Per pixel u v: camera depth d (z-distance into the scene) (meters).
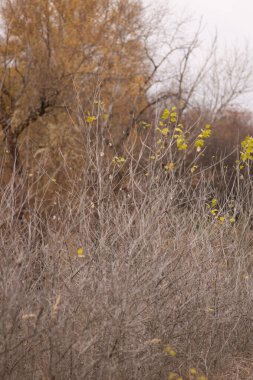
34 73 18.94
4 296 5.29
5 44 19.42
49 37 19.52
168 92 22.14
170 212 7.00
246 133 26.88
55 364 5.31
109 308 5.53
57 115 18.62
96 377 5.61
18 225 6.23
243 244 7.49
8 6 19.58
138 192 7.03
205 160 21.91
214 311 6.84
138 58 20.84
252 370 6.72
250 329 7.25
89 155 6.63
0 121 18.20
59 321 5.36
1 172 6.65
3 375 5.14
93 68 19.53
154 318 6.10
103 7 20.27
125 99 19.33
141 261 6.12
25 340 5.43
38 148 16.08
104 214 6.62
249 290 7.25
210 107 23.12
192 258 6.83
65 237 6.14
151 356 5.85
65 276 6.21
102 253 6.02
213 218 7.38
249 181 8.05
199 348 6.70
